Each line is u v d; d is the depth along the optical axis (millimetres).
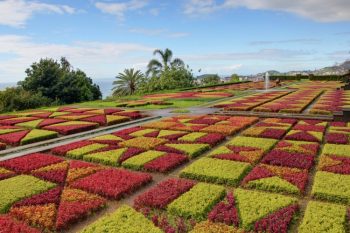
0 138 13852
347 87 37656
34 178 8680
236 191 7473
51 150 11805
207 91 40531
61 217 6406
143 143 12141
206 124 15836
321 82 58469
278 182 7969
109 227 5938
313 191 7371
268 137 12930
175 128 14883
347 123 15516
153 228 5902
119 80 52406
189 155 10727
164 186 7855
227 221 6168
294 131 13648
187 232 5957
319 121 16125
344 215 6172
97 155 10672
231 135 13891
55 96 39719
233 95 34344
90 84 48969
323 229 5641
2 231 5852
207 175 8570
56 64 41094
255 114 19172
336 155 10070
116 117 18812
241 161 9844
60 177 8672
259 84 55125
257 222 6004
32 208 6801
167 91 44375
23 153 11562
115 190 7641
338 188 7457
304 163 9367
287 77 70625
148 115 20438
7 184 8203
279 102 24969
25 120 18562
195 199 7051
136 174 8875
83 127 15883
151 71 51375
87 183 8148
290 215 6289
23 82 39094
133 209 6707
